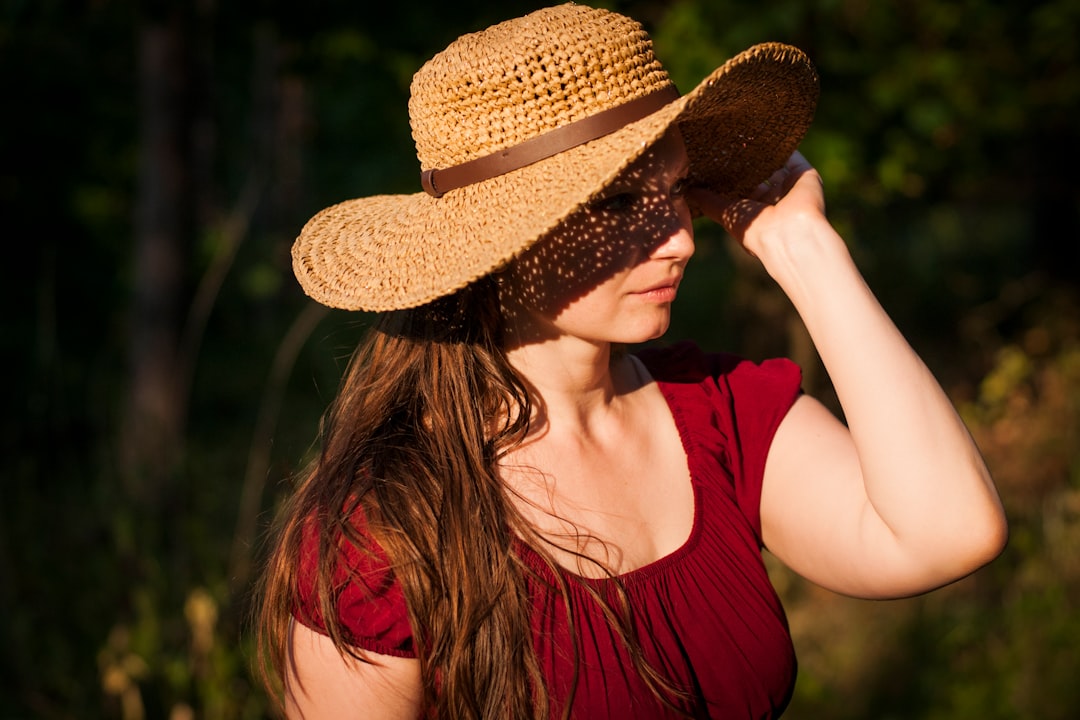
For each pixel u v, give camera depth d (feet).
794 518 5.29
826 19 16.15
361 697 4.66
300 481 5.45
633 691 4.69
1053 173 27.53
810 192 5.24
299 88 28.66
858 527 4.95
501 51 4.64
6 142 26.94
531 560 4.75
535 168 4.64
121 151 30.09
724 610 4.98
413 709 4.75
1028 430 17.85
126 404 16.15
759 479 5.41
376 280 4.95
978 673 13.37
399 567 4.56
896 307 30.71
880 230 27.30
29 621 10.89
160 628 10.39
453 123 4.77
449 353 5.04
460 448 4.90
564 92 4.62
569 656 4.67
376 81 16.78
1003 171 28.09
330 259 5.39
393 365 5.14
